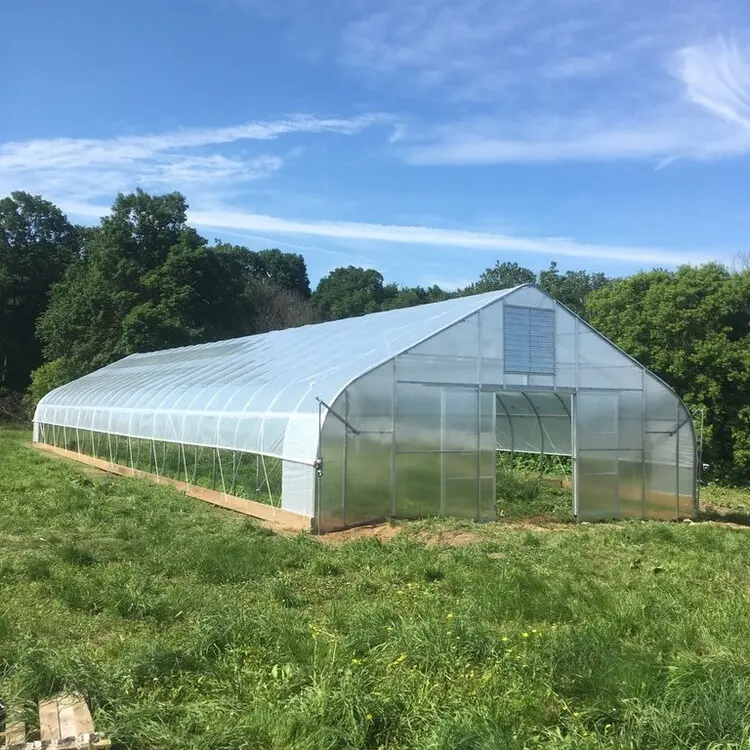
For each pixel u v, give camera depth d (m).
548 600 8.06
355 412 14.52
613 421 17.36
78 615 7.52
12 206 59.81
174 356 30.62
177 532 12.26
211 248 52.75
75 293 48.78
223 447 18.06
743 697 5.02
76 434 30.31
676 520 17.81
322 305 72.56
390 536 13.35
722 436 26.08
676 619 7.55
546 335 16.86
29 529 12.14
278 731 4.84
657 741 4.73
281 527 14.45
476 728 4.70
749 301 26.67
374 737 4.86
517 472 22.39
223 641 6.32
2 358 57.31
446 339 15.68
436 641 6.11
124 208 49.66
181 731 4.89
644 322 26.52
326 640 6.30
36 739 4.80
